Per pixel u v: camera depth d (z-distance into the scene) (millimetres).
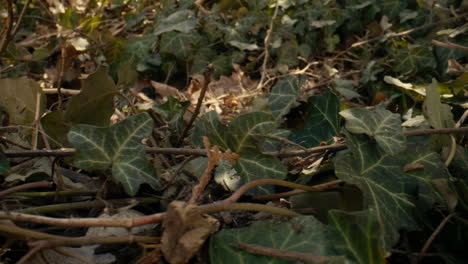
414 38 2541
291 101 1727
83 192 1368
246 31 2578
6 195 1303
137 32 2859
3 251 1109
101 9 2955
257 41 2701
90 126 1297
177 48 2416
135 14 2863
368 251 1054
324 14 2668
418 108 1892
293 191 1321
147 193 1420
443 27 2396
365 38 2650
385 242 1143
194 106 2145
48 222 1067
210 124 1371
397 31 2625
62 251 1128
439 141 1428
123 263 1219
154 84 2303
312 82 2406
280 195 1318
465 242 1226
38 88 1526
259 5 2688
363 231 1065
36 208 1263
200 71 2451
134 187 1260
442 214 1262
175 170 1506
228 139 1355
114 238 1084
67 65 1848
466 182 1315
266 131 1319
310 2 2701
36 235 1071
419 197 1263
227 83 2467
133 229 1290
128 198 1394
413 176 1282
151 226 1304
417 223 1219
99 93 1496
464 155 1362
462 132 1340
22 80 1524
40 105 1529
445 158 1362
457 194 1212
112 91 1523
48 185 1349
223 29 2568
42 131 1467
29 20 2729
